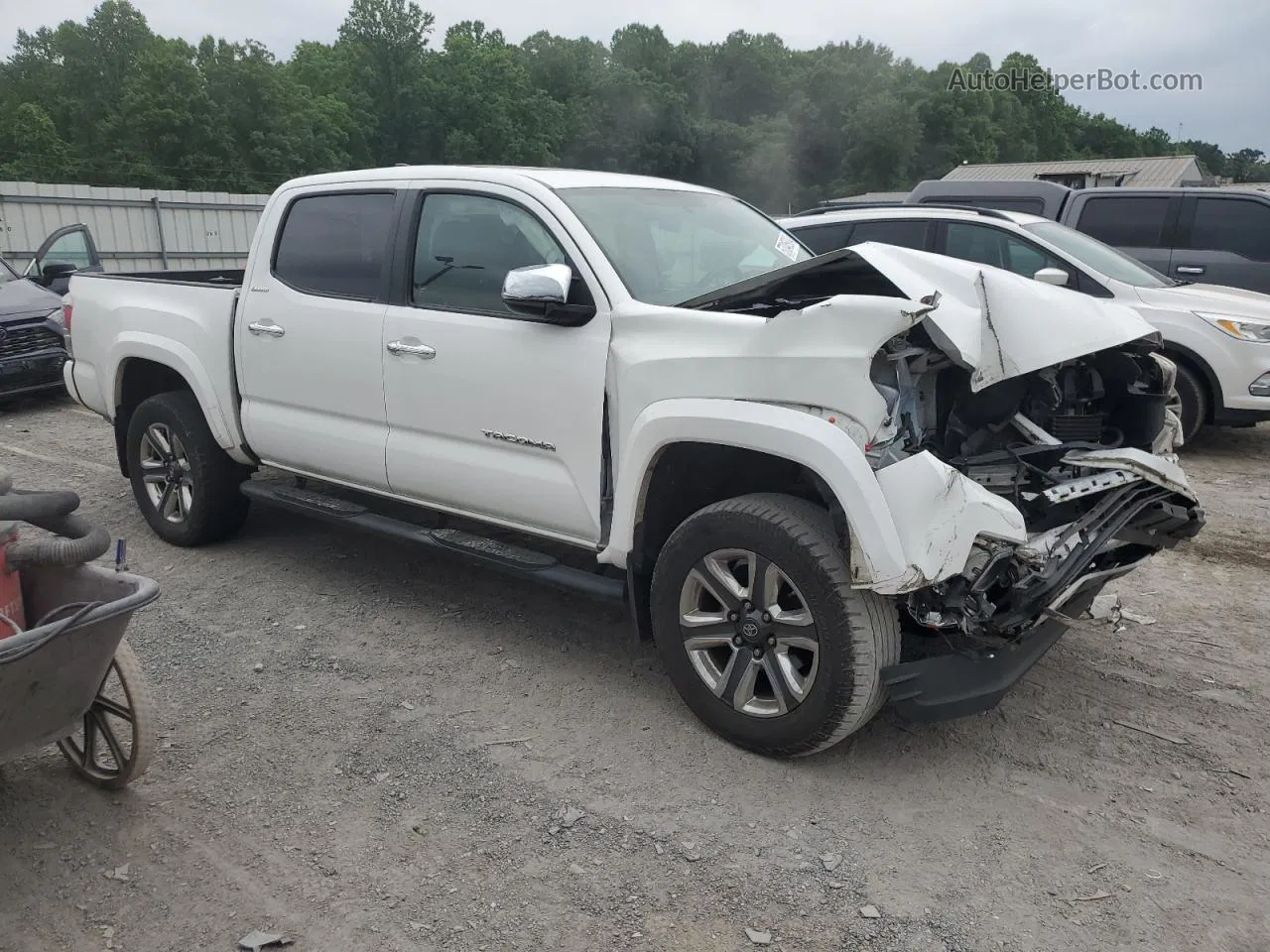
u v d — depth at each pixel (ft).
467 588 17.19
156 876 9.96
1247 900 9.53
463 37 274.77
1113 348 12.87
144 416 18.85
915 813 10.87
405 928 9.23
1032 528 11.61
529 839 10.48
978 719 12.82
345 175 16.11
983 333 11.23
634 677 13.99
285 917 9.37
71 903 9.56
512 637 15.29
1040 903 9.50
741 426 10.98
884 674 10.72
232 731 12.60
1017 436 12.54
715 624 11.84
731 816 10.82
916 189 38.37
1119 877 9.86
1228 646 15.02
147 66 200.44
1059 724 12.71
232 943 9.05
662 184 15.44
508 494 13.62
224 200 67.87
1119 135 358.84
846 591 10.63
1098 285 26.84
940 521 10.09
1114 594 17.01
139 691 10.66
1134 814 10.85
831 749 12.12
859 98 287.69
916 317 10.07
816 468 10.47
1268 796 11.18
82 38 243.40
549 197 13.44
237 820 10.83
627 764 11.82
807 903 9.52
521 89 276.00
